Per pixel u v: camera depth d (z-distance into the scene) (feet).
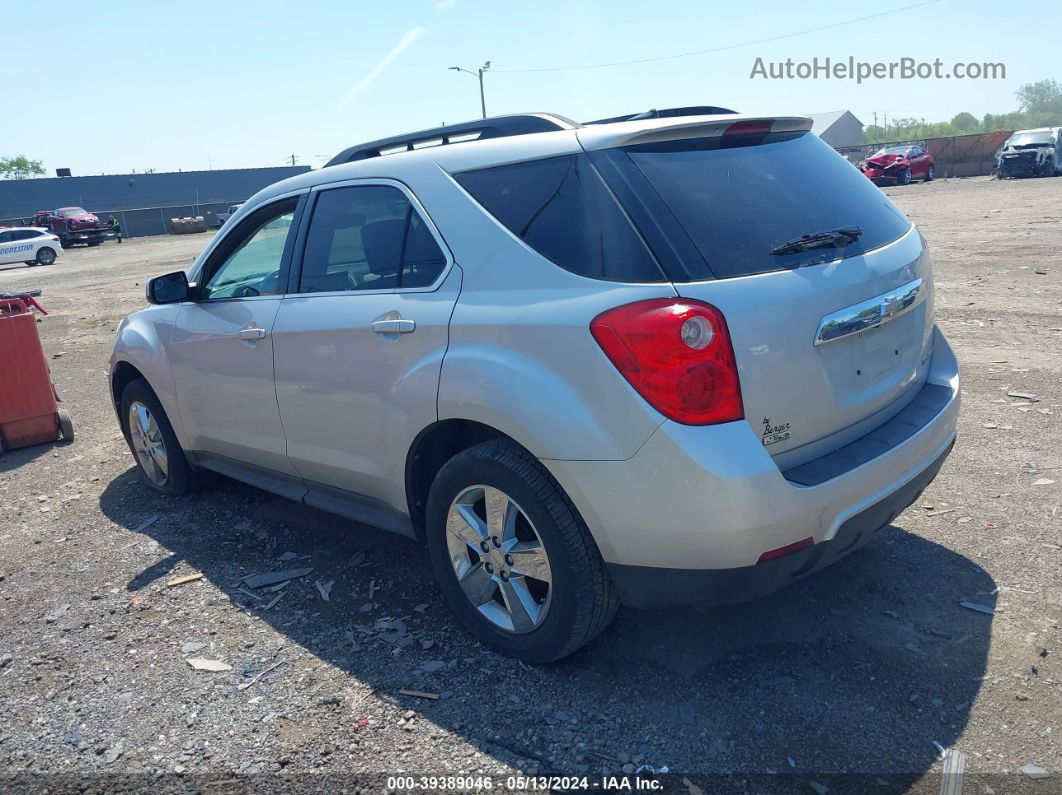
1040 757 8.52
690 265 9.00
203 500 17.28
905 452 10.07
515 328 9.70
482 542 10.72
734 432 8.70
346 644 11.48
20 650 11.95
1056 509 13.84
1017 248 44.37
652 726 9.36
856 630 10.87
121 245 154.92
